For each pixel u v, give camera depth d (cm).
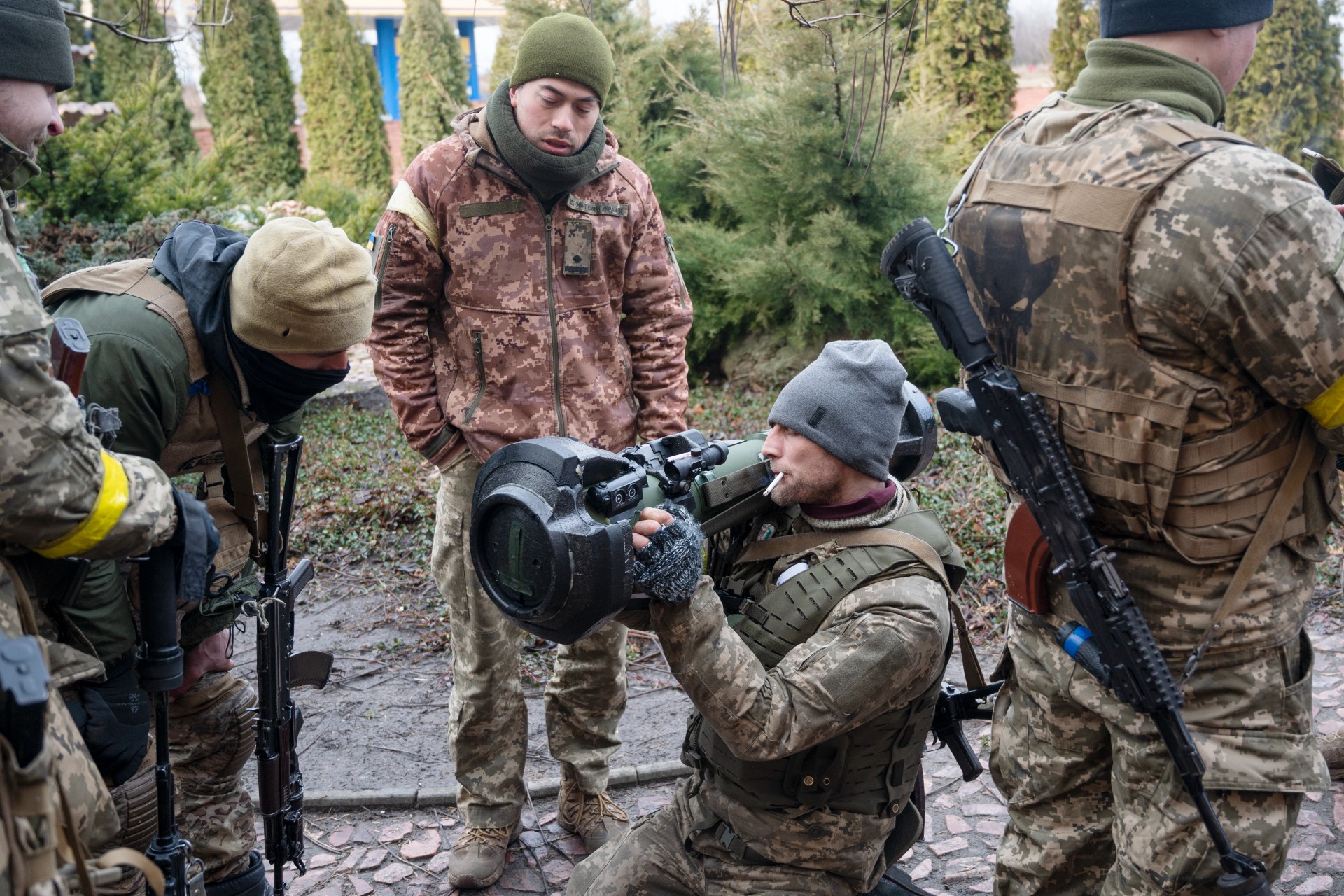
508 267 287
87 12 1314
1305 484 195
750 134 796
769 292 818
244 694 258
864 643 197
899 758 214
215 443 231
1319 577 475
